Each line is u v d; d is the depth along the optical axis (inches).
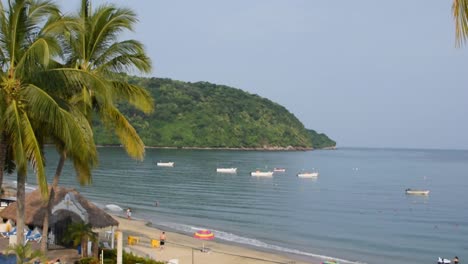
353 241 1865.2
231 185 3809.1
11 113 614.9
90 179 819.4
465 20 271.4
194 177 4291.3
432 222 2306.8
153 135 7416.3
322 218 2386.8
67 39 773.9
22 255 668.7
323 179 4554.6
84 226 918.4
